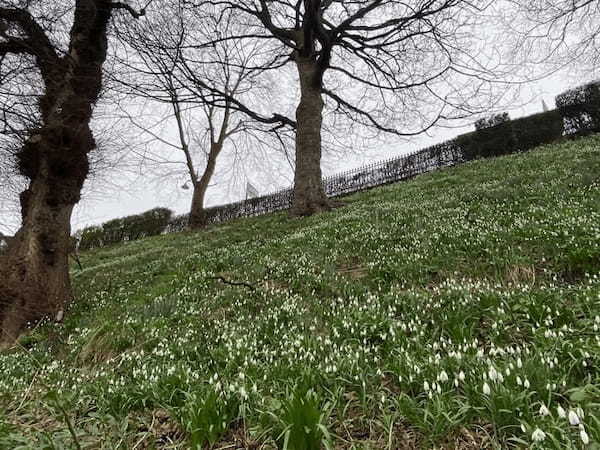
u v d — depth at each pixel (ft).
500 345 12.32
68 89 30.32
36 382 15.72
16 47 27.48
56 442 10.32
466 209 31.63
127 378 14.76
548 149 56.49
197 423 9.79
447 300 15.96
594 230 19.84
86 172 32.37
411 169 79.25
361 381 10.92
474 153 71.67
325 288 21.68
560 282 17.13
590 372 10.00
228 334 17.07
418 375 10.65
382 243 28.04
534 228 22.31
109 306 26.55
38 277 27.99
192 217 84.12
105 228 115.85
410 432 9.27
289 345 14.56
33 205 29.89
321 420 8.89
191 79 35.45
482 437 8.67
